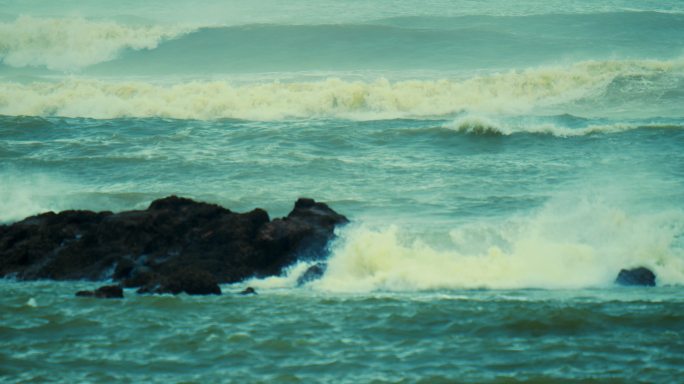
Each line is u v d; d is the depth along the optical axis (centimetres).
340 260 6394
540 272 6294
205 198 8406
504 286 6119
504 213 7675
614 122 11656
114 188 8981
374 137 11031
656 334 4912
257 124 11931
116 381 4284
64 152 10444
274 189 8756
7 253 6456
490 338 4859
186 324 5091
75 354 4638
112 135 11344
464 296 5791
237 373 4375
